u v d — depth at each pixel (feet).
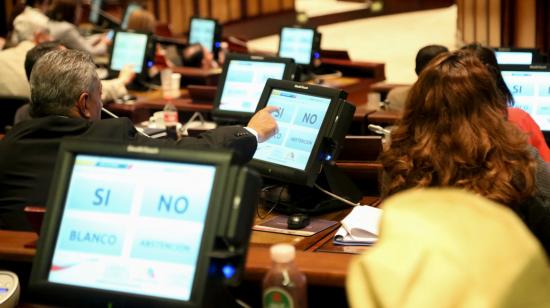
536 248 3.57
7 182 8.79
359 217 8.32
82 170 6.28
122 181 6.16
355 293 3.72
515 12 29.89
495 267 3.51
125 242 6.03
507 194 7.47
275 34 48.08
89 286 6.02
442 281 3.50
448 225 3.67
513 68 13.76
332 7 52.60
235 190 5.75
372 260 3.66
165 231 5.94
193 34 27.71
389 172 7.97
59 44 13.35
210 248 5.71
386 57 39.04
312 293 7.48
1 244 7.48
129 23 23.31
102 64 24.39
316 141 9.44
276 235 8.75
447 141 7.59
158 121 15.43
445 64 7.80
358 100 21.72
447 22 46.42
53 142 8.80
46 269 6.14
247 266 6.84
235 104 14.07
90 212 6.18
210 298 5.85
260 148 9.93
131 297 5.87
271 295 6.27
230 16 45.91
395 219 3.76
